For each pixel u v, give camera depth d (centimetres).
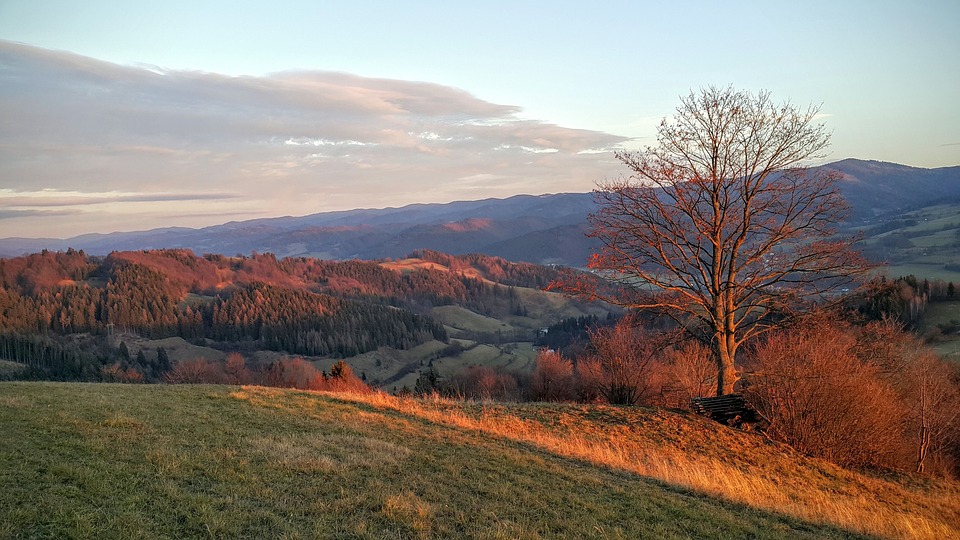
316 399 1786
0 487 757
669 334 2180
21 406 1234
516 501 971
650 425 1845
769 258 2014
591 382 3444
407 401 1992
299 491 895
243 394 1722
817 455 1845
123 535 671
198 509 769
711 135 1989
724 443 1769
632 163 2062
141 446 1029
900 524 1248
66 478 821
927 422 2253
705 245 2125
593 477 1184
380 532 777
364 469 1048
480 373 5912
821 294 1953
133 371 8994
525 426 1708
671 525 948
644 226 2077
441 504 911
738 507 1127
